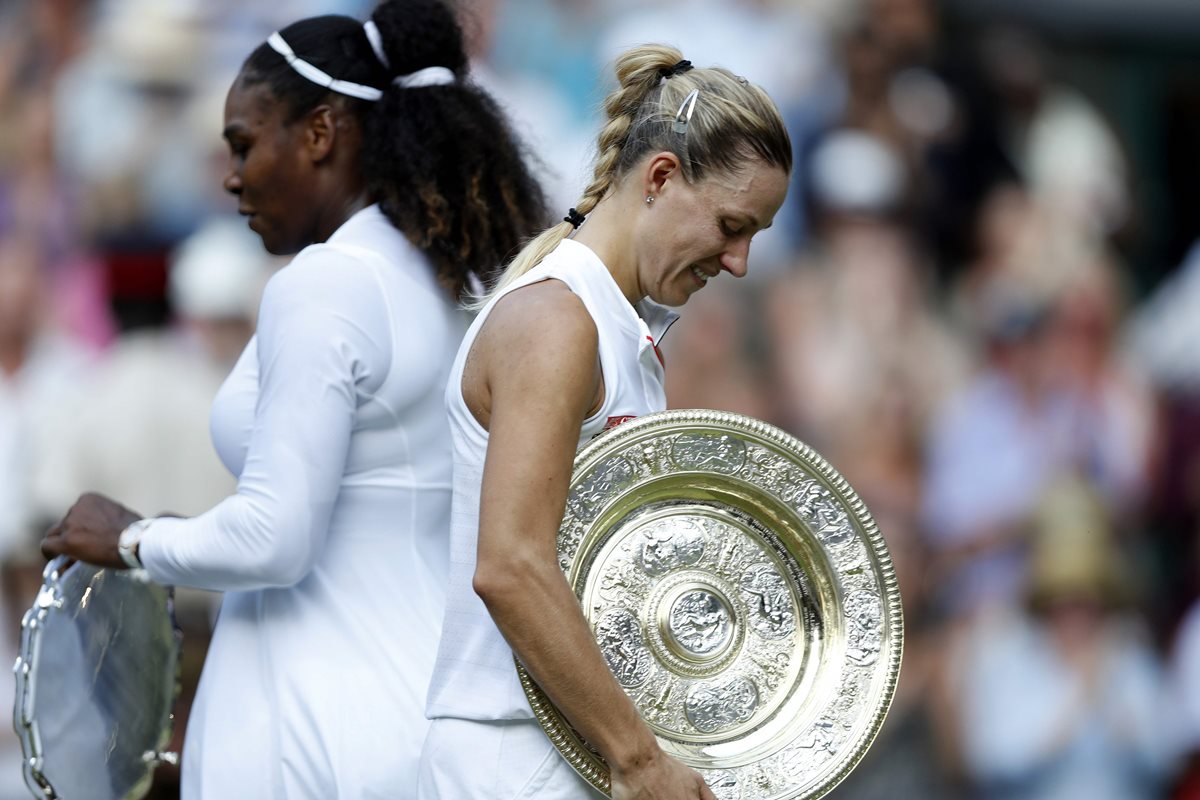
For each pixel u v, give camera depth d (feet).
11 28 74.02
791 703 27.76
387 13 32.73
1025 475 73.61
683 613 27.12
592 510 26.27
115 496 62.75
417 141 31.99
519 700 26.25
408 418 30.94
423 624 30.91
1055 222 78.48
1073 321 77.05
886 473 73.00
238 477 31.48
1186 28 82.53
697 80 26.73
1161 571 74.90
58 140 73.00
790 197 75.51
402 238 31.63
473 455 26.50
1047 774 69.46
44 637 31.45
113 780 33.09
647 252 26.84
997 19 80.64
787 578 28.02
